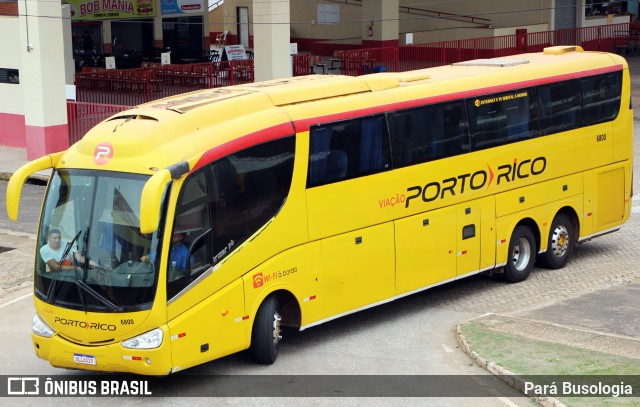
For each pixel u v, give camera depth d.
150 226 10.23
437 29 49.22
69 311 11.14
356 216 13.40
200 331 11.38
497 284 16.50
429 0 50.06
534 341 12.87
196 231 11.31
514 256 16.31
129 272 10.94
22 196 24.62
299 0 53.62
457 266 15.08
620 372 11.42
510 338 13.07
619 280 16.39
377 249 13.74
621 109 17.86
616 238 19.61
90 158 11.49
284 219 12.41
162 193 10.57
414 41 50.19
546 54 18.12
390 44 47.50
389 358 12.80
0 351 13.36
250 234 11.97
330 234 13.07
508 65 16.44
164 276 10.94
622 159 18.02
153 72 38.19
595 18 50.94
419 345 13.34
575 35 48.56
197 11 49.09
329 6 47.31
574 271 17.17
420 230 14.39
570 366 11.73
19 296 16.14
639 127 31.64
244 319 11.95
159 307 10.89
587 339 12.84
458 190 14.94
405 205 14.12
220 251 11.59
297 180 12.55
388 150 13.80
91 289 11.01
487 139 15.34
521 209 16.11
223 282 11.65
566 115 16.73
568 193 17.00
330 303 13.16
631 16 53.91
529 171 16.14
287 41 29.92
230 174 11.73
